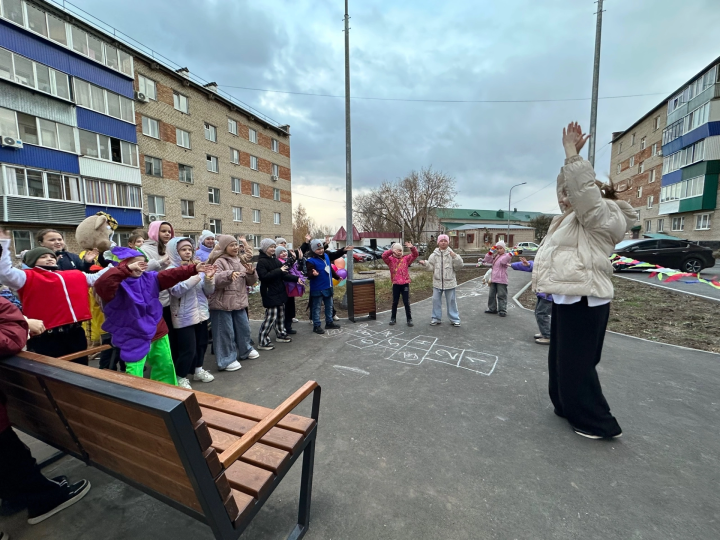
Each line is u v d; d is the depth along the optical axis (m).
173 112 22.08
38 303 2.78
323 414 3.05
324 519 1.87
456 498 2.01
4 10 13.66
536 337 5.16
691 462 2.31
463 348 4.89
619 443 2.54
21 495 1.83
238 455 1.35
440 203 35.94
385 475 2.23
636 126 33.06
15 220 13.93
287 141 33.88
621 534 1.74
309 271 5.66
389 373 4.01
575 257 2.48
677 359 4.29
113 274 2.53
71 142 15.99
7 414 1.76
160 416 1.09
